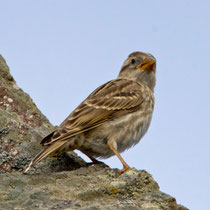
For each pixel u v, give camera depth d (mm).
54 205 8648
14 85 13430
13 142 11148
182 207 9086
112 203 8977
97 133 11812
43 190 9133
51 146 10609
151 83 14680
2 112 11812
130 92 12859
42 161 11289
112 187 9344
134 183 9445
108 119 12039
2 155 10766
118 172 10070
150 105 13234
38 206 8578
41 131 12203
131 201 9125
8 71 13477
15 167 10750
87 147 11836
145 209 8773
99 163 11844
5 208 8461
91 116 11758
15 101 12555
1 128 11297
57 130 11133
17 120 11945
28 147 11133
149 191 9484
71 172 10125
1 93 12477
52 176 9836
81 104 12070
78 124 11445
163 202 9016
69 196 9055
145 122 12992
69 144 11312
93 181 9703
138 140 12820
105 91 12633
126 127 12281
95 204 8844
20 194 8984
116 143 11891
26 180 9570
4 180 9500
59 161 11523
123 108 12375
